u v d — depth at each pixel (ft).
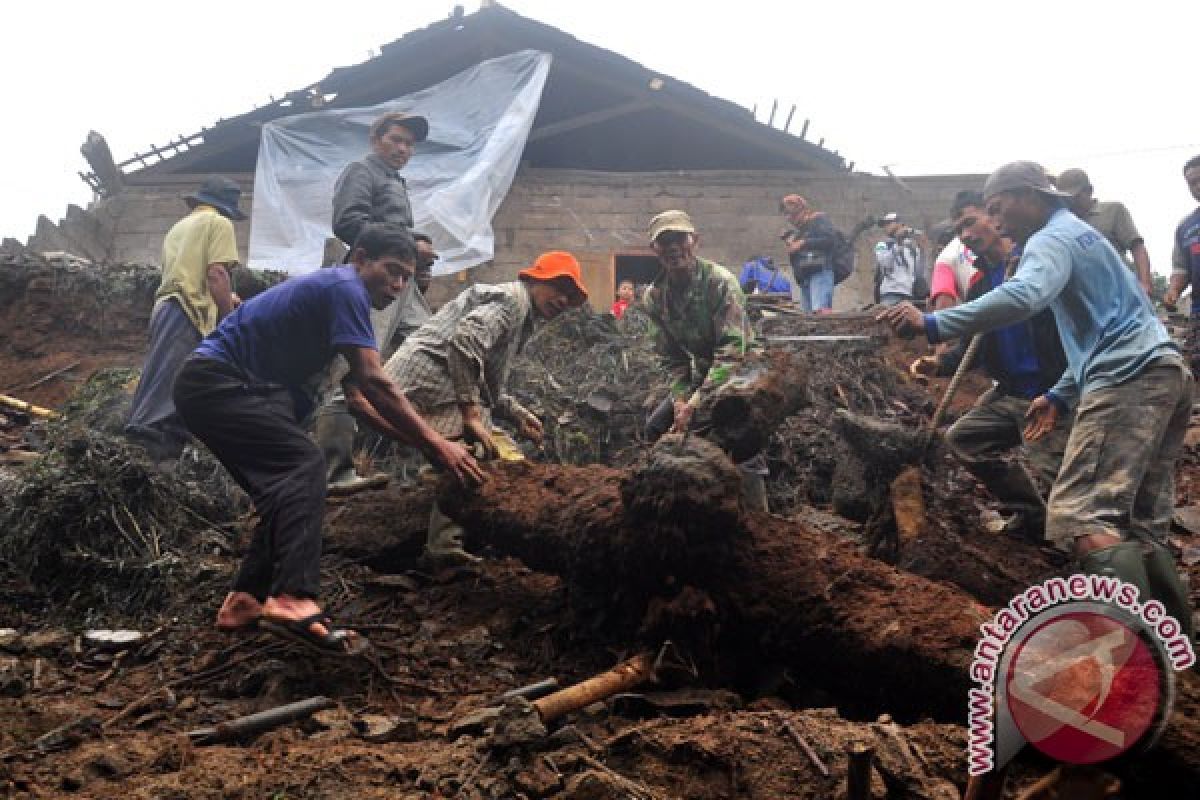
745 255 48.88
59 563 14.89
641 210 48.75
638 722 10.69
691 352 16.81
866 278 49.08
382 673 11.98
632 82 50.11
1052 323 15.15
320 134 41.32
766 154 54.03
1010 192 13.19
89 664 12.71
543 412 22.62
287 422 12.28
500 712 10.03
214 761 9.44
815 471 21.30
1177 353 12.09
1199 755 8.27
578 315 26.61
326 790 8.82
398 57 48.67
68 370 30.22
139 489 15.62
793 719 9.80
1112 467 11.78
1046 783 8.13
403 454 21.13
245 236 49.01
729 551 11.38
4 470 18.39
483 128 41.42
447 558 15.08
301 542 11.67
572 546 12.48
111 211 47.75
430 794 8.80
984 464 16.39
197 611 14.14
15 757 9.71
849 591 11.10
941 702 10.12
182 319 18.85
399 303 19.80
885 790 8.95
